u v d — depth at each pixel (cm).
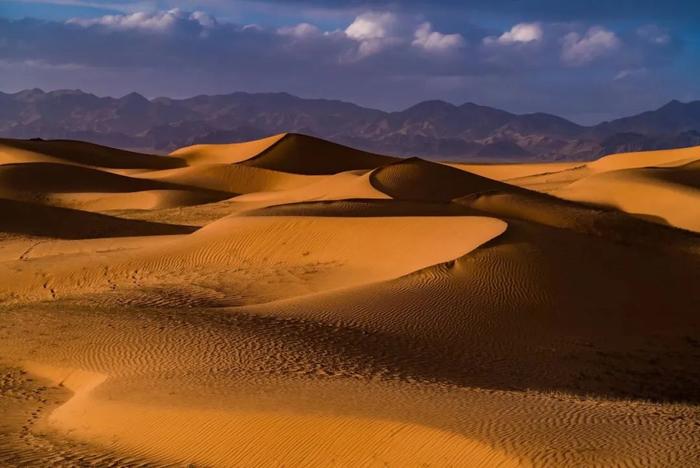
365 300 2238
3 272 3125
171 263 3219
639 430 1050
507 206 4591
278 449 1136
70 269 3147
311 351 1748
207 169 8294
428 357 1833
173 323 2000
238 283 2841
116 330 1950
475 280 2420
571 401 1323
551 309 2306
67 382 1669
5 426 1398
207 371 1574
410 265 2816
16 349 1870
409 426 1095
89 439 1293
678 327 2334
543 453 966
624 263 2822
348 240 3203
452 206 4288
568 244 2872
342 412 1187
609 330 2233
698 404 1603
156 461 1174
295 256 3183
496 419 1120
